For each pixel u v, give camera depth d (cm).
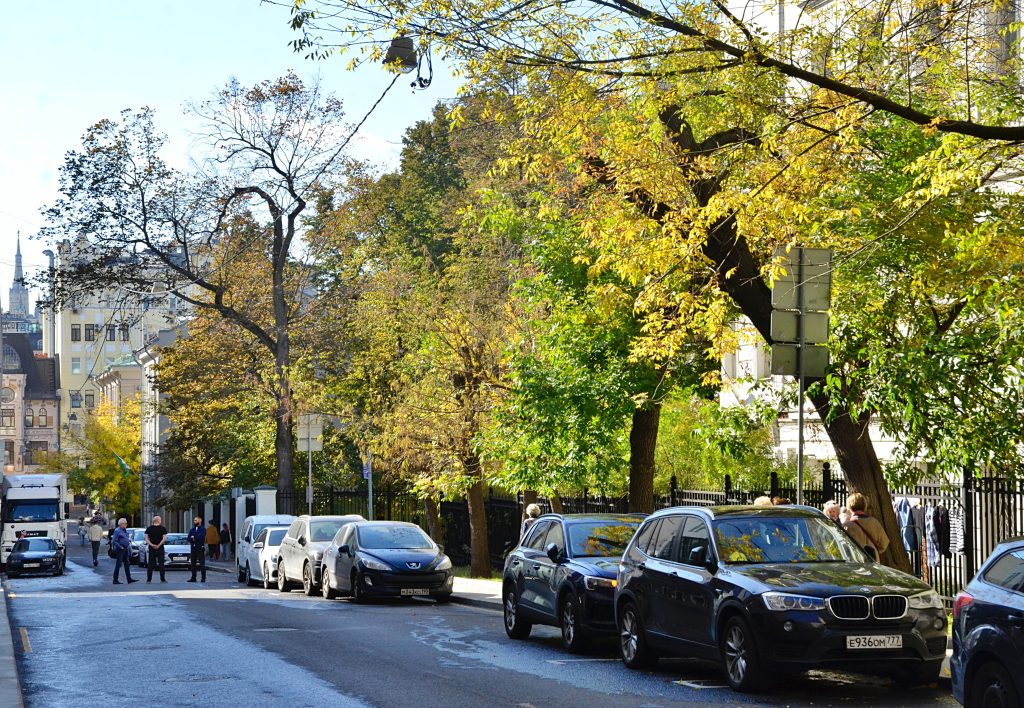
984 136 1199
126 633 1917
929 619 1218
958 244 1383
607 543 1709
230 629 1975
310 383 4288
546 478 2386
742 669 1234
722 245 1652
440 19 1312
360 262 4869
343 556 2722
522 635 1811
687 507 1433
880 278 1608
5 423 17150
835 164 1488
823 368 1467
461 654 1619
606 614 1579
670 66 1345
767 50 1310
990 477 1708
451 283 3362
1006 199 1557
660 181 1547
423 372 3269
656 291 1614
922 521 2131
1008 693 933
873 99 1232
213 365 5366
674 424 2917
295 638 1825
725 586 1272
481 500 3400
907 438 1614
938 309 1609
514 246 3403
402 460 3375
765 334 1714
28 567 5159
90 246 4834
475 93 1391
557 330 2284
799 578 1235
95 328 17388
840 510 1769
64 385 17238
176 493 6050
